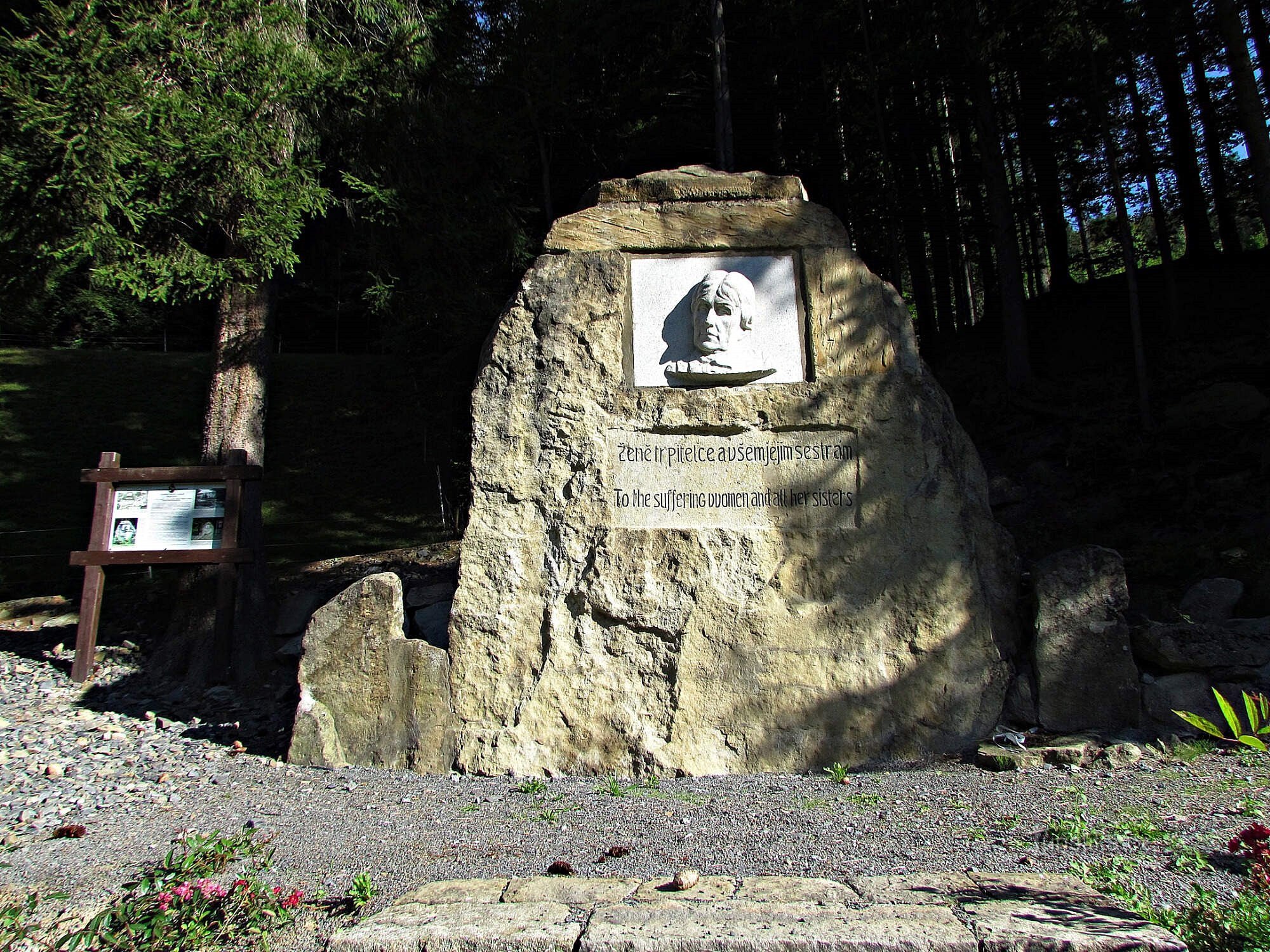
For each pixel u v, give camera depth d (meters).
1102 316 19.84
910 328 7.23
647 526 6.79
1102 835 4.43
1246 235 30.12
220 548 9.44
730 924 3.32
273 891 3.86
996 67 18.94
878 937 3.16
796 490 6.86
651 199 7.46
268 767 6.67
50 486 16.22
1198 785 5.22
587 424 6.97
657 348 7.14
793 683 6.49
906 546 6.77
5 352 21.77
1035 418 16.64
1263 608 7.93
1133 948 3.04
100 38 8.64
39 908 3.96
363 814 5.44
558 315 7.18
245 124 9.62
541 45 14.23
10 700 8.74
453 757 6.45
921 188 22.47
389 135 11.50
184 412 19.89
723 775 6.27
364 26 12.15
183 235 10.27
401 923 3.43
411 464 18.11
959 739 6.41
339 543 15.16
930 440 6.99
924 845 4.42
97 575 9.45
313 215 10.98
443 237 11.59
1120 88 19.06
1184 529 11.48
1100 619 6.55
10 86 8.45
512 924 3.39
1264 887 3.31
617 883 3.89
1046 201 22.59
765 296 7.23
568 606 6.68
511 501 6.88
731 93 19.97
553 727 6.45
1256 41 19.66
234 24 10.02
